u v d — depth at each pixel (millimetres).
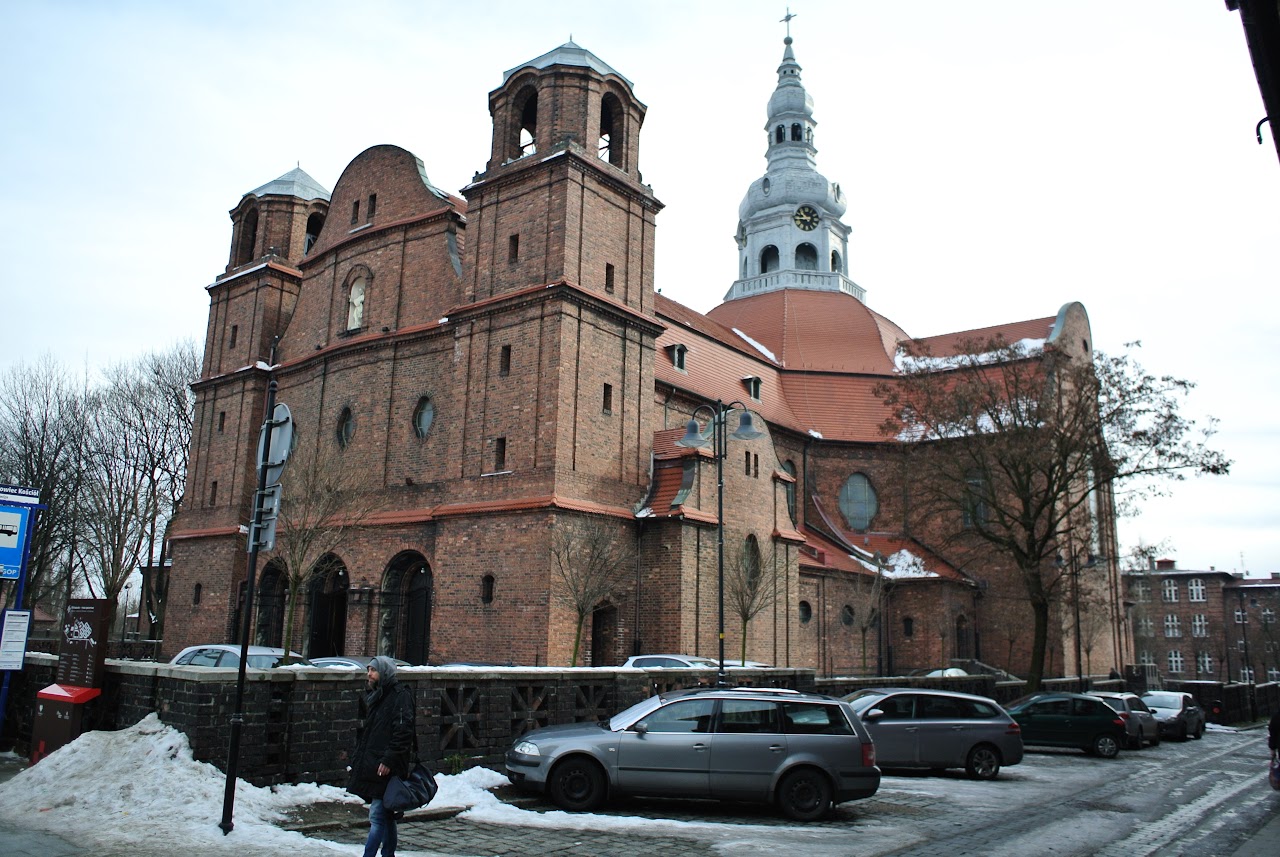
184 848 11711
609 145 39531
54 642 40750
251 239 51625
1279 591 108438
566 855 12711
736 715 16500
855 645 47438
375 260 42625
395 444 39375
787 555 40156
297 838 12531
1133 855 13922
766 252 67750
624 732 16328
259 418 46531
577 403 34312
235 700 13953
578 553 32844
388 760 10258
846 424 54688
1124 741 29906
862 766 16375
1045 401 39156
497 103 38719
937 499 41781
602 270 36438
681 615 33938
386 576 37656
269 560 42562
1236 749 34281
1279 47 8062
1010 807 18312
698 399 45094
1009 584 50906
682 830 14664
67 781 13828
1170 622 112875
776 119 69312
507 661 32531
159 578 58531
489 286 36875
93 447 59219
